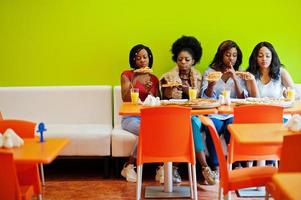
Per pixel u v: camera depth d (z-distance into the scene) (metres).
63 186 3.97
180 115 3.11
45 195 3.72
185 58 4.31
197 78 4.36
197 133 3.89
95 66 4.79
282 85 4.34
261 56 4.21
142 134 3.14
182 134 3.15
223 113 3.42
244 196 3.59
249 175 2.63
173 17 4.73
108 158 4.22
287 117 4.08
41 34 4.74
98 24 4.73
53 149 2.42
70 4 4.70
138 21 4.73
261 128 2.79
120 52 4.77
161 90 4.37
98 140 4.12
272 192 2.48
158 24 4.73
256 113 3.12
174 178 4.00
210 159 4.03
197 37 4.76
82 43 4.75
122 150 4.11
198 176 4.16
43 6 4.70
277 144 2.42
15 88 4.66
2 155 2.19
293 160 2.21
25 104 4.65
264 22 4.74
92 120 4.69
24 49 4.76
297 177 1.55
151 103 3.74
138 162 3.19
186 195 3.64
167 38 4.75
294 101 3.98
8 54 4.76
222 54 4.31
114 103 4.67
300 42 4.77
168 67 4.79
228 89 4.27
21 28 4.73
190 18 4.73
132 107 3.69
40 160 2.23
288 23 4.75
